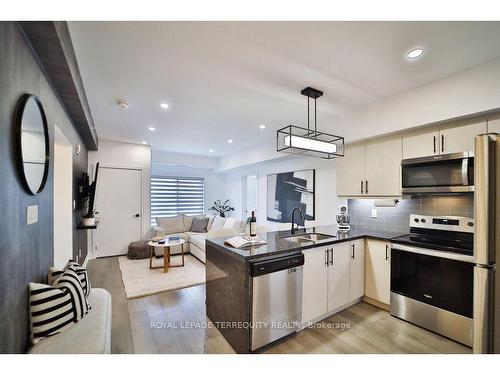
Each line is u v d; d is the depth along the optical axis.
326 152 2.39
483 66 1.99
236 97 2.72
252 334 1.79
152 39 1.69
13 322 1.19
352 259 2.60
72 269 1.89
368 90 2.51
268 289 1.88
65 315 1.50
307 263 2.18
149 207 5.41
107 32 1.62
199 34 1.64
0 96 1.07
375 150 2.90
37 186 1.51
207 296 2.49
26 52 1.36
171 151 6.19
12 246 1.19
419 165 2.45
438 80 2.27
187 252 5.20
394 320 2.38
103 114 3.34
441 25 1.52
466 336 1.94
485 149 1.27
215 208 7.46
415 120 2.43
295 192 4.71
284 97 2.70
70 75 1.81
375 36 1.64
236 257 1.93
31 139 1.41
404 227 2.89
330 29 1.58
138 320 2.40
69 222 2.94
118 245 5.04
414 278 2.29
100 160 4.88
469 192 2.21
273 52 1.85
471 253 1.92
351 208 3.54
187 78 2.28
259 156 5.14
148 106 3.02
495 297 1.27
